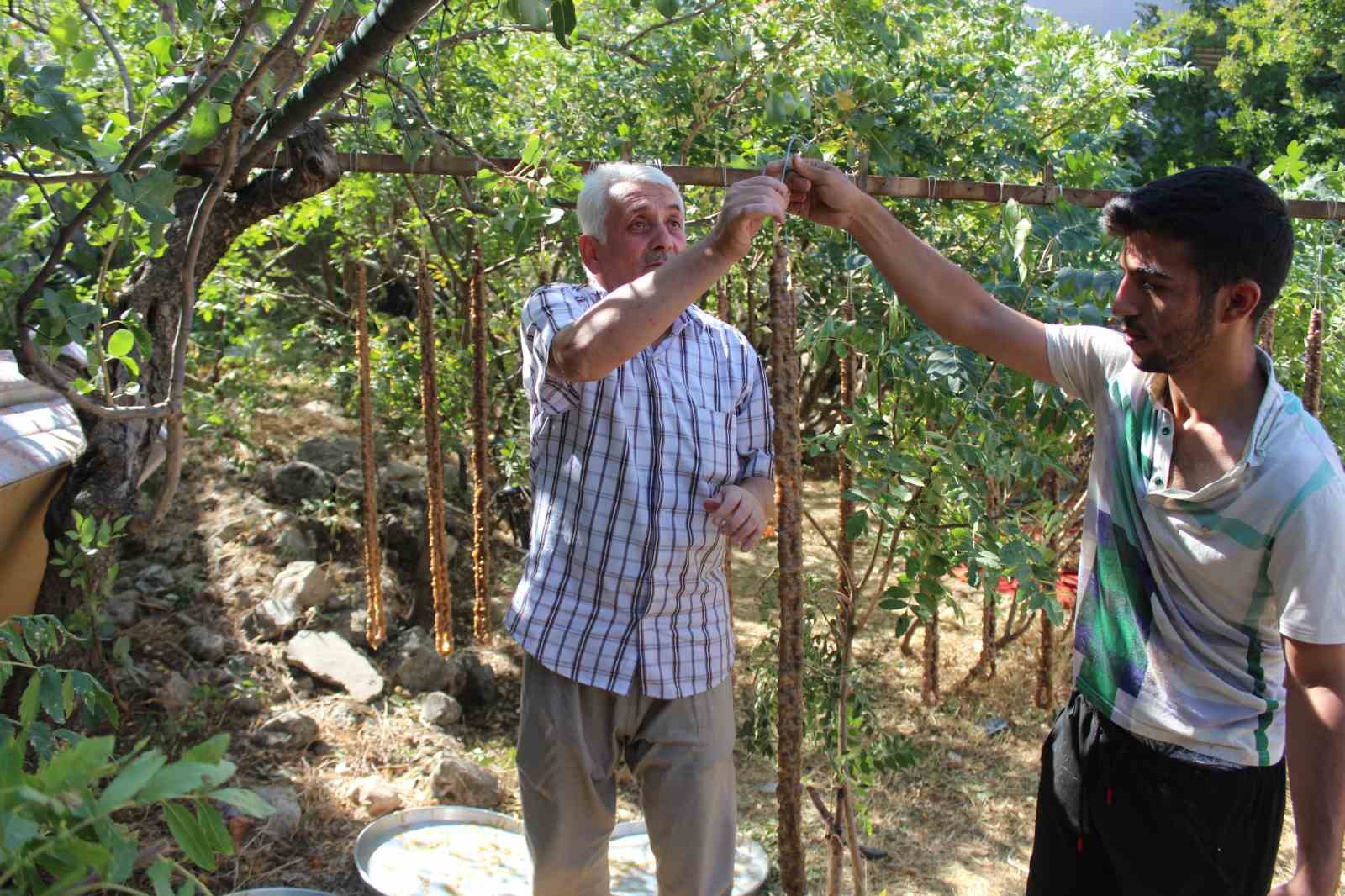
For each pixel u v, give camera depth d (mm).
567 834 1984
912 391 2285
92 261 2518
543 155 2686
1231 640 1525
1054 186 2430
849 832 2461
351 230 5184
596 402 1891
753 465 2072
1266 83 10914
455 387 5129
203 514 4887
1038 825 1843
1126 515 1610
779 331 1778
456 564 4980
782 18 3572
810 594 2490
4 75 2260
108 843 845
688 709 1962
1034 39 4551
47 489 3066
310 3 1915
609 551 1902
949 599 2277
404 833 3156
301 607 4344
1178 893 1613
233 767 821
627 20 3928
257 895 2652
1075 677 1741
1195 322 1418
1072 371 1749
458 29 3053
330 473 5305
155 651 3914
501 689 4395
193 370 5867
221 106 2121
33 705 1556
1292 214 2686
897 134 3533
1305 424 1444
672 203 1960
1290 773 1413
